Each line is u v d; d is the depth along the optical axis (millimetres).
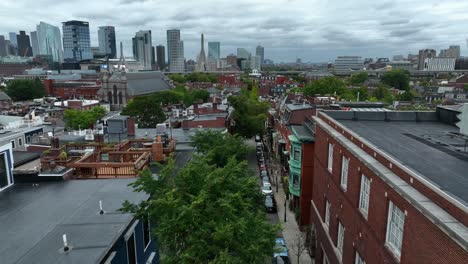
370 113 29172
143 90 145375
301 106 54000
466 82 186625
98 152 29219
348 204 20219
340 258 21828
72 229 15531
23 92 145125
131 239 17234
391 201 14555
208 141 32594
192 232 14000
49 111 91875
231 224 13797
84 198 19328
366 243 17281
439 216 10602
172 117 77438
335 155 23031
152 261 19812
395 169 14617
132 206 16094
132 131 45156
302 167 33938
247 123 68938
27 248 13891
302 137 34188
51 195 19812
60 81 190875
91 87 153500
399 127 25906
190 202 15312
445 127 26031
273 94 166500
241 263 13508
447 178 13969
